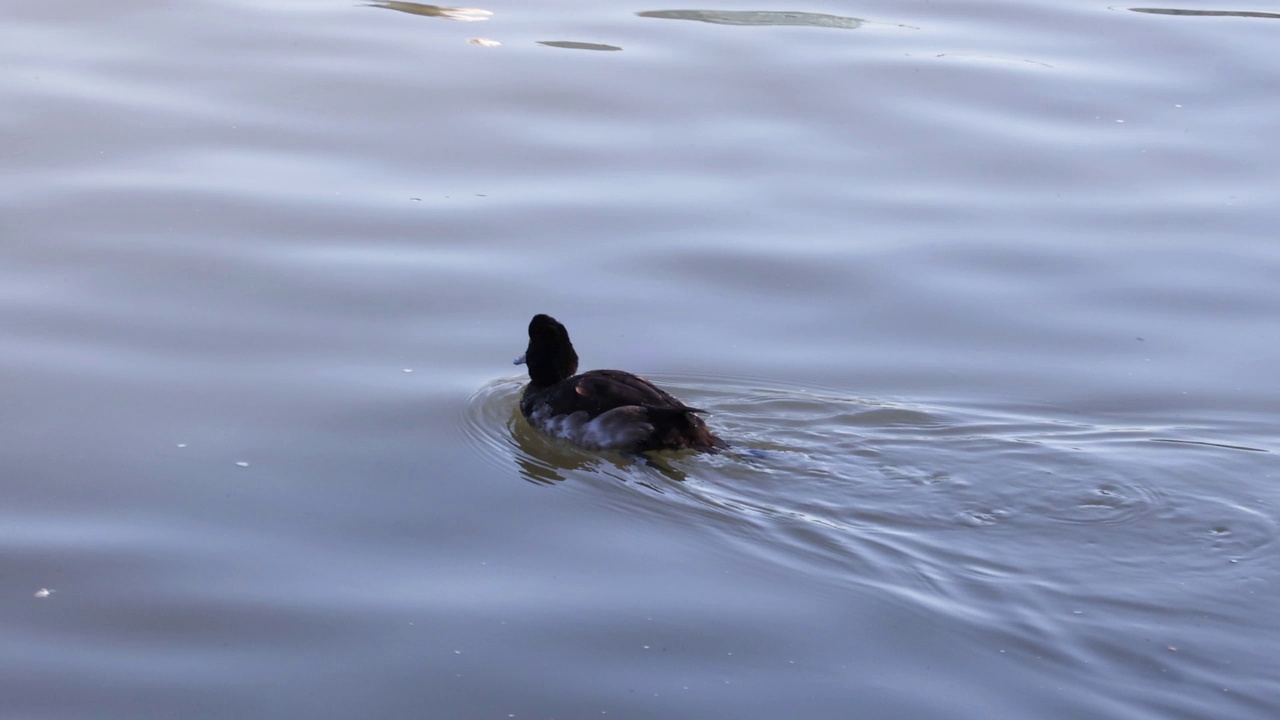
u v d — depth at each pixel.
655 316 14.05
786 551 10.23
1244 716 8.40
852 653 9.11
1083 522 10.52
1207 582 9.79
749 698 8.70
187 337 13.29
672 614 9.54
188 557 10.13
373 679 8.91
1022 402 12.45
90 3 22.22
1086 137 18.09
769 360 13.25
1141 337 13.69
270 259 14.77
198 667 9.02
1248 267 15.01
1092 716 8.42
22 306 13.62
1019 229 15.84
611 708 8.62
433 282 14.50
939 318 14.06
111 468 11.24
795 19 22.25
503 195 16.41
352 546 10.35
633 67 20.05
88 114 18.00
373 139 17.69
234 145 17.39
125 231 15.15
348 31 21.39
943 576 9.87
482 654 9.13
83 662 9.04
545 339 12.64
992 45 21.06
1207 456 11.40
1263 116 18.67
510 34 21.45
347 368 12.95
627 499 11.01
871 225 15.91
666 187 16.69
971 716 8.49
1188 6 22.95
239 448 11.62
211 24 21.52
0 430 11.70
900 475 11.22
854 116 18.67
